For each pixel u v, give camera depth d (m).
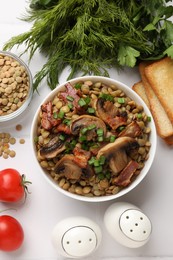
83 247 0.51
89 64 0.57
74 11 0.56
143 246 0.58
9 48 0.58
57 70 0.58
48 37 0.58
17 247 0.56
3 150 0.58
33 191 0.58
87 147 0.51
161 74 0.58
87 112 0.51
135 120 0.52
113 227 0.53
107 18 0.55
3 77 0.56
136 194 0.58
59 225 0.53
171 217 0.58
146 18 0.57
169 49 0.54
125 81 0.59
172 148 0.59
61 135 0.51
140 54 0.58
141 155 0.52
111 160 0.50
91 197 0.52
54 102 0.52
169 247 0.58
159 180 0.58
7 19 0.59
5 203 0.58
